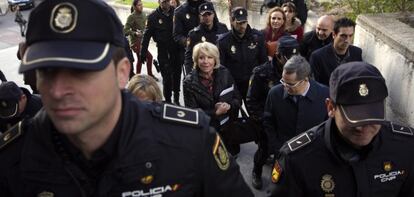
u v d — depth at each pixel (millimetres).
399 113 3836
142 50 6434
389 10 5449
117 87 1159
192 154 1283
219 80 3883
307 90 3139
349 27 3768
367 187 1802
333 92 1721
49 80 1060
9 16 18375
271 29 5008
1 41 13273
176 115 1332
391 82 4012
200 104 3863
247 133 3865
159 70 6844
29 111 2963
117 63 1151
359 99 1637
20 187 1250
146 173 1226
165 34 6152
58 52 1051
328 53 3932
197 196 1351
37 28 1089
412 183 1858
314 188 1859
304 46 4715
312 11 8211
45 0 1108
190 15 5824
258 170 4121
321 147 1852
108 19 1117
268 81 3762
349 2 5949
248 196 1488
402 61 3750
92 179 1230
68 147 1213
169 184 1257
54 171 1213
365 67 1692
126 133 1218
